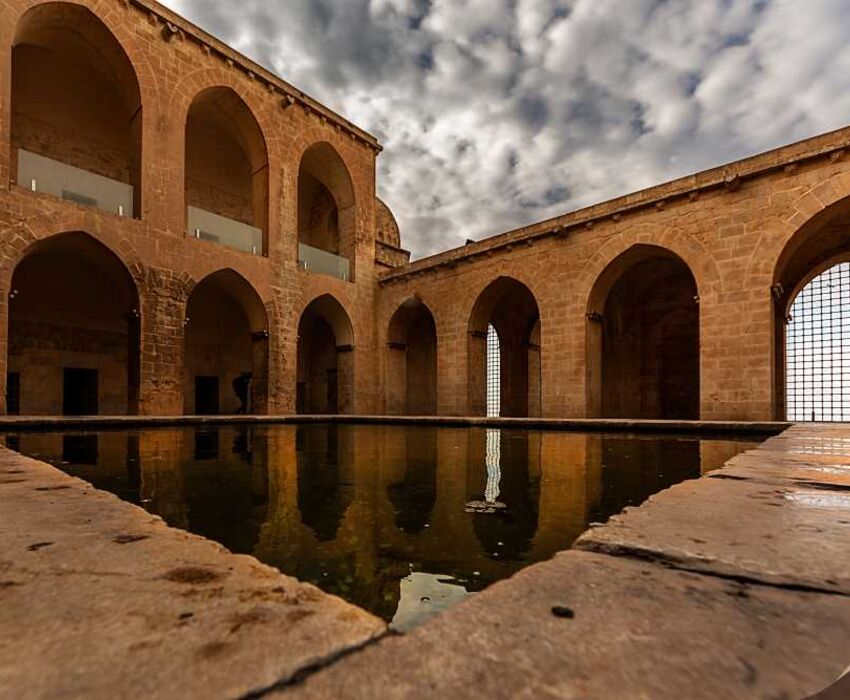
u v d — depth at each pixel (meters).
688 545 1.63
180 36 18.91
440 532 2.87
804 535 1.76
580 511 3.40
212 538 2.76
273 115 22.16
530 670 0.89
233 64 20.62
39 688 0.80
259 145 21.97
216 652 0.94
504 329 29.27
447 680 0.86
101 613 1.12
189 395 24.69
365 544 2.65
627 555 1.57
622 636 1.02
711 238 15.87
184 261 18.31
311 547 2.59
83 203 16.39
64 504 2.38
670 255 17.53
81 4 16.12
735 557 1.51
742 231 15.27
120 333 22.47
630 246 17.59
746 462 4.14
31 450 7.16
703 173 16.12
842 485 2.89
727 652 0.95
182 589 1.28
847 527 1.88
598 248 18.41
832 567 1.42
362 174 26.17
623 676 0.87
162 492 4.08
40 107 19.78
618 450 7.46
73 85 20.17
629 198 17.66
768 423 10.58
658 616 1.12
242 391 24.58
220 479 4.77
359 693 0.81
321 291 23.56
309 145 23.70
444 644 0.99
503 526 3.01
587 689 0.83
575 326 18.80
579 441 9.10
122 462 5.98
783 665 0.90
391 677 0.87
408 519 3.18
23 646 0.95
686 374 23.33
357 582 2.11
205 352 25.45
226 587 1.29
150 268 17.30
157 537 1.78
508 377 29.02
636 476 4.95
